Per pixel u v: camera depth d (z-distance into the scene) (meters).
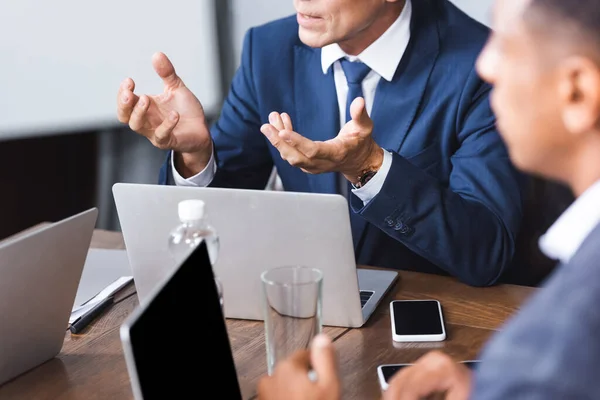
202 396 1.01
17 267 1.23
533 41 0.77
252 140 2.37
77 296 1.62
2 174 3.08
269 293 1.21
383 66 2.16
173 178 2.09
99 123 3.10
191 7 3.00
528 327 0.71
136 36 3.03
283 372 0.99
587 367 0.67
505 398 0.70
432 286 1.69
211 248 1.41
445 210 1.76
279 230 1.42
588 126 0.76
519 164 0.84
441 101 2.14
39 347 1.34
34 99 3.06
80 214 1.33
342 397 1.24
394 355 1.37
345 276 1.42
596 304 0.69
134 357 0.85
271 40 2.34
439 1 2.21
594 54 0.74
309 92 2.28
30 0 2.97
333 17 2.04
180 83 1.98
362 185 1.74
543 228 2.31
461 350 1.38
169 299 0.96
